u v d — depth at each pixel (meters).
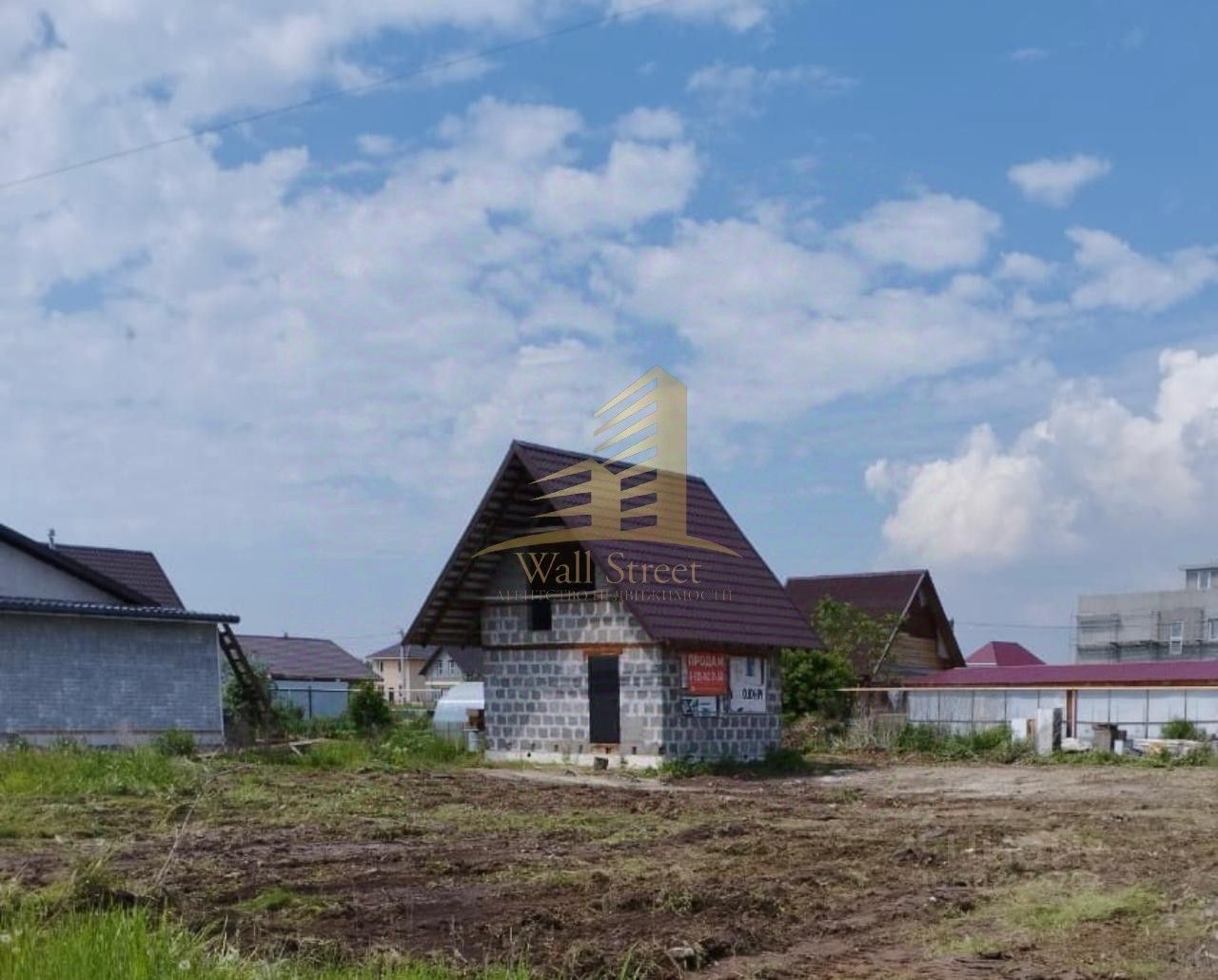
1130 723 38.56
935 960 10.23
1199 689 37.47
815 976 9.70
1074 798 23.59
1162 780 27.58
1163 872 14.34
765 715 31.94
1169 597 85.00
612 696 29.83
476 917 11.27
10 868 13.14
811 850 15.98
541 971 9.33
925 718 41.88
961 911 12.19
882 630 49.00
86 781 21.08
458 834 17.16
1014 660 67.88
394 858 14.67
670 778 27.39
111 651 29.52
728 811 20.86
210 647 31.67
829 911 12.14
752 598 32.41
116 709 29.41
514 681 31.33
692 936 10.62
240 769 24.92
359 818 18.56
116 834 16.25
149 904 10.63
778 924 11.49
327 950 9.46
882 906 12.39
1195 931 11.13
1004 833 17.91
